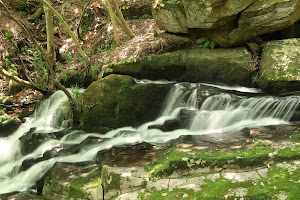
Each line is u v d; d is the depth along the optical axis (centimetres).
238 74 677
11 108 857
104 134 667
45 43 1041
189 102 643
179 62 727
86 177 471
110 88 695
